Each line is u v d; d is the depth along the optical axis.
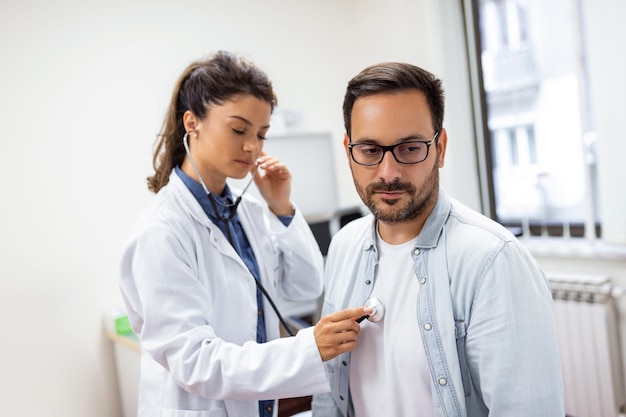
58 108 2.13
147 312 1.05
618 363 2.11
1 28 2.02
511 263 0.79
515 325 0.77
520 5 2.29
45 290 2.11
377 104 0.82
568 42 2.16
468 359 0.84
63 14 2.14
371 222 1.00
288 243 1.40
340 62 2.95
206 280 1.15
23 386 2.06
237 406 1.15
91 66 2.21
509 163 2.42
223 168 1.15
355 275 1.01
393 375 0.90
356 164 0.87
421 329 0.87
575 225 2.31
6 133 2.03
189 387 1.03
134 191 2.31
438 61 2.50
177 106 1.21
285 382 0.96
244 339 1.19
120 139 2.28
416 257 0.90
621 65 1.96
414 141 0.82
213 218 1.22
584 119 2.13
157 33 2.37
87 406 2.20
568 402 2.19
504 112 2.44
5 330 2.03
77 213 2.18
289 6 2.76
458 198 2.53
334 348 0.93
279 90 2.73
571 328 2.14
